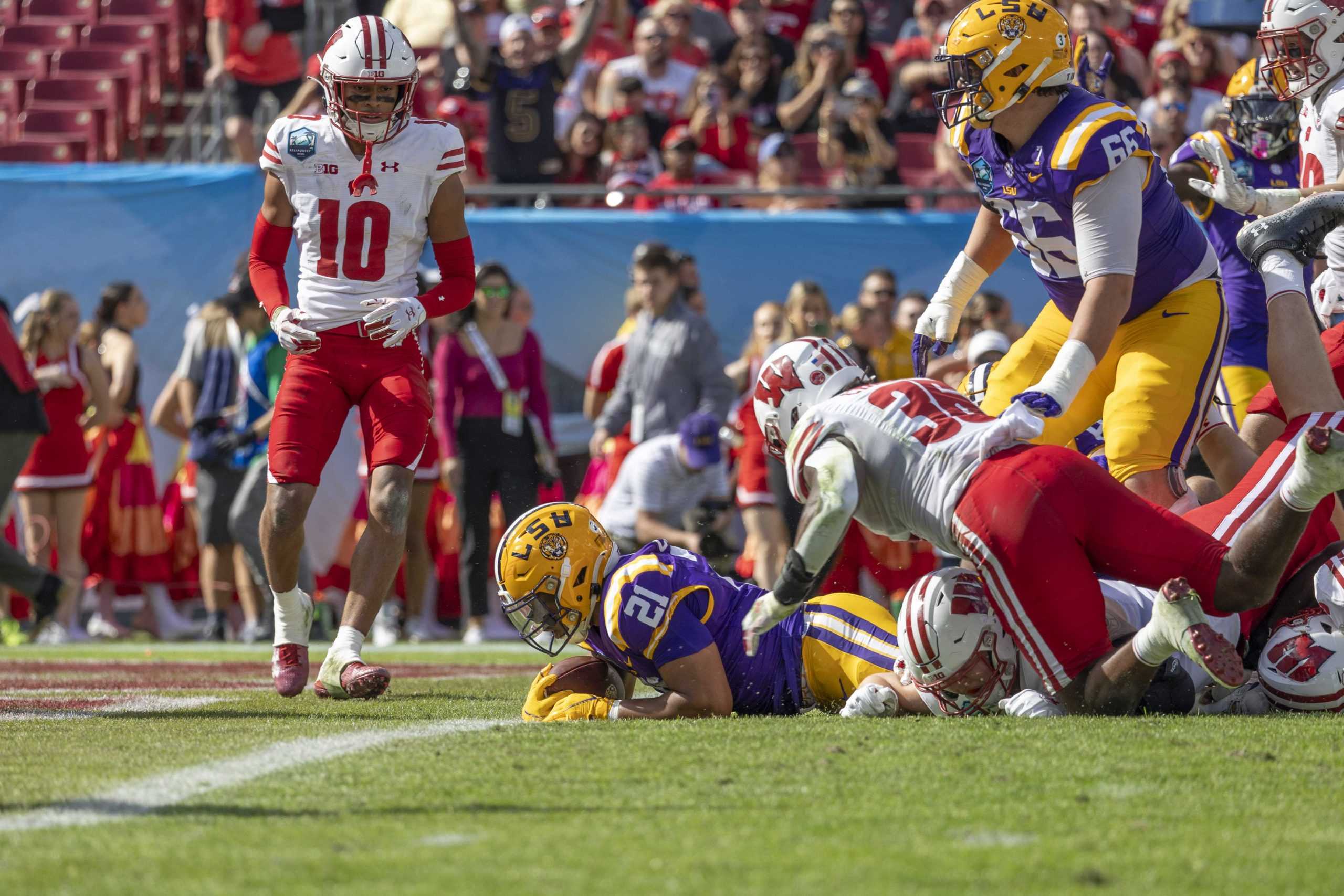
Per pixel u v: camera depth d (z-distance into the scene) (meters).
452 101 40.97
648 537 29.19
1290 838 7.83
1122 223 13.85
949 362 26.20
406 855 7.48
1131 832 7.97
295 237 16.89
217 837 7.95
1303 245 14.20
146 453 35.16
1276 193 15.94
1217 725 11.62
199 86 50.91
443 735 12.16
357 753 10.99
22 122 46.09
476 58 39.19
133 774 10.09
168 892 6.77
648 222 36.59
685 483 29.36
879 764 9.97
